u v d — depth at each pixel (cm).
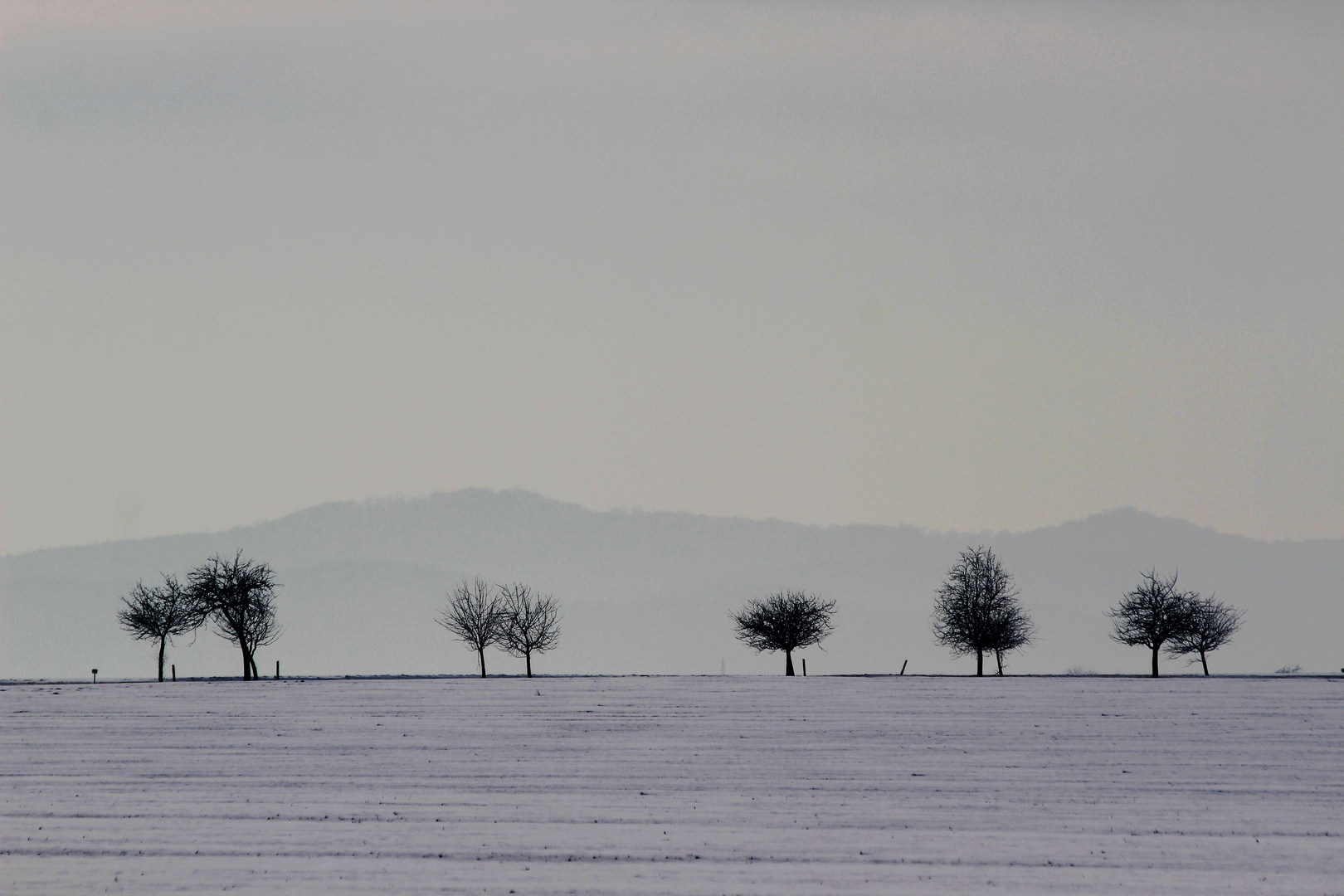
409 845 10069
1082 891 8819
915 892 8769
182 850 9938
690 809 11556
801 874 9200
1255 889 8881
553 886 8862
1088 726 17625
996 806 11738
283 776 13362
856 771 13700
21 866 9431
